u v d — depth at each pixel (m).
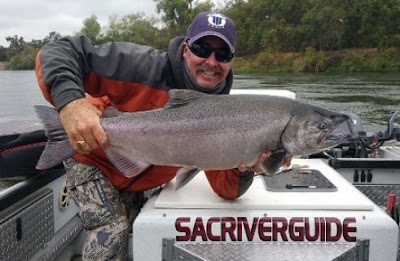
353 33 21.39
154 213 0.96
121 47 1.15
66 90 1.00
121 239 1.14
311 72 20.25
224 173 1.03
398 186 1.51
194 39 1.09
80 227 1.62
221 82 1.15
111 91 1.14
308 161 1.35
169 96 1.09
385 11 20.61
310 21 21.84
